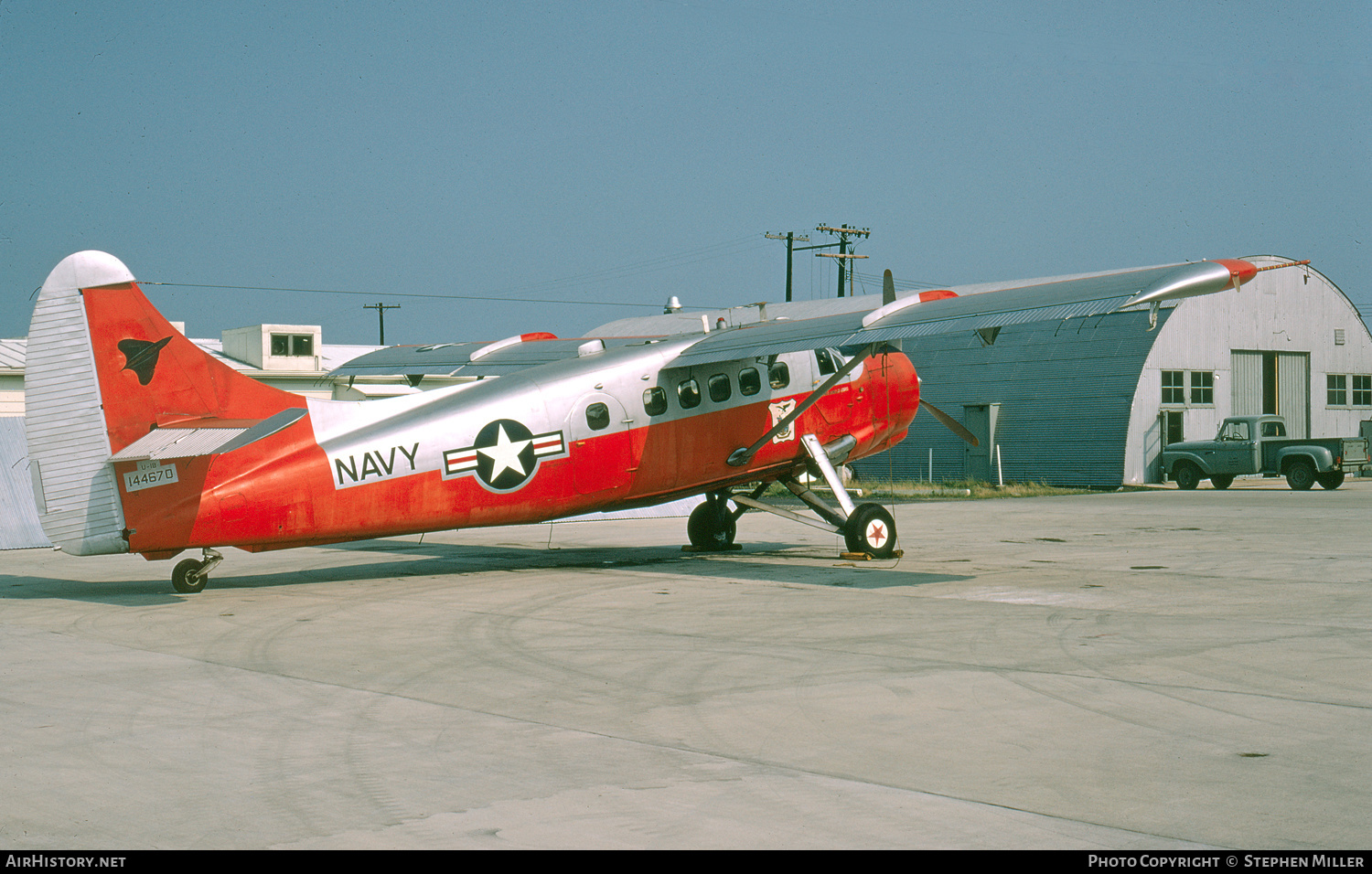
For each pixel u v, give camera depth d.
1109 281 12.09
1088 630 10.53
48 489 12.42
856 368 18.23
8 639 10.55
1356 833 5.18
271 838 5.20
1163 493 35.88
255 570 16.45
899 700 7.77
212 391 13.17
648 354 16.02
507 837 5.20
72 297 12.48
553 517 15.50
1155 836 5.16
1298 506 28.55
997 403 41.53
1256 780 5.95
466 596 13.36
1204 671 8.63
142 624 11.42
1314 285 45.31
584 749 6.65
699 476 16.56
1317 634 10.26
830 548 19.31
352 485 13.51
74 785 6.01
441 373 18.39
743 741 6.81
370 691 8.21
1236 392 42.53
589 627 10.98
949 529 22.47
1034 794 5.76
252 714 7.54
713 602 12.68
